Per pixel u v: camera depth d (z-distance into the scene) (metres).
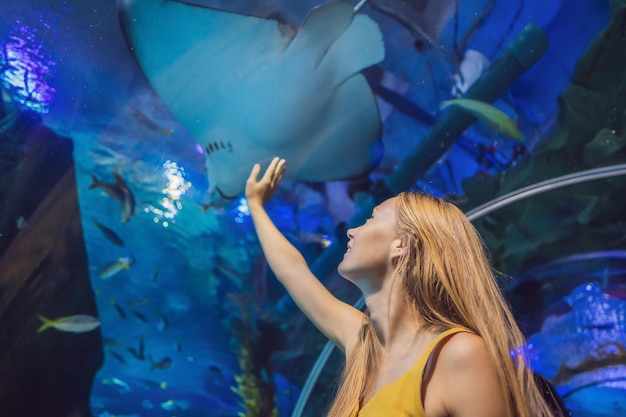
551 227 4.78
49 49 3.93
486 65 4.47
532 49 4.31
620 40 4.31
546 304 4.86
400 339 1.47
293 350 5.08
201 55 4.15
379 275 1.55
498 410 1.22
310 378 4.62
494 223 4.83
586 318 4.79
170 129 4.41
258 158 4.60
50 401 4.47
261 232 2.04
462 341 1.27
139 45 4.05
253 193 2.13
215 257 4.91
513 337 1.38
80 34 3.97
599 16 4.28
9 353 4.26
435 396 1.27
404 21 4.32
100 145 4.30
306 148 4.61
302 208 4.85
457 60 4.47
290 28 4.19
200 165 4.60
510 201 4.61
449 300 1.42
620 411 4.50
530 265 4.85
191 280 4.93
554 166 4.67
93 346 4.70
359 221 4.83
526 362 1.34
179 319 5.02
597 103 4.50
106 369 4.83
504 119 4.11
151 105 4.30
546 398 1.37
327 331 1.84
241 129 4.46
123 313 4.82
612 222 4.68
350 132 4.60
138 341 4.91
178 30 4.04
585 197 4.68
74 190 4.32
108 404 4.79
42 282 4.35
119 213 4.56
